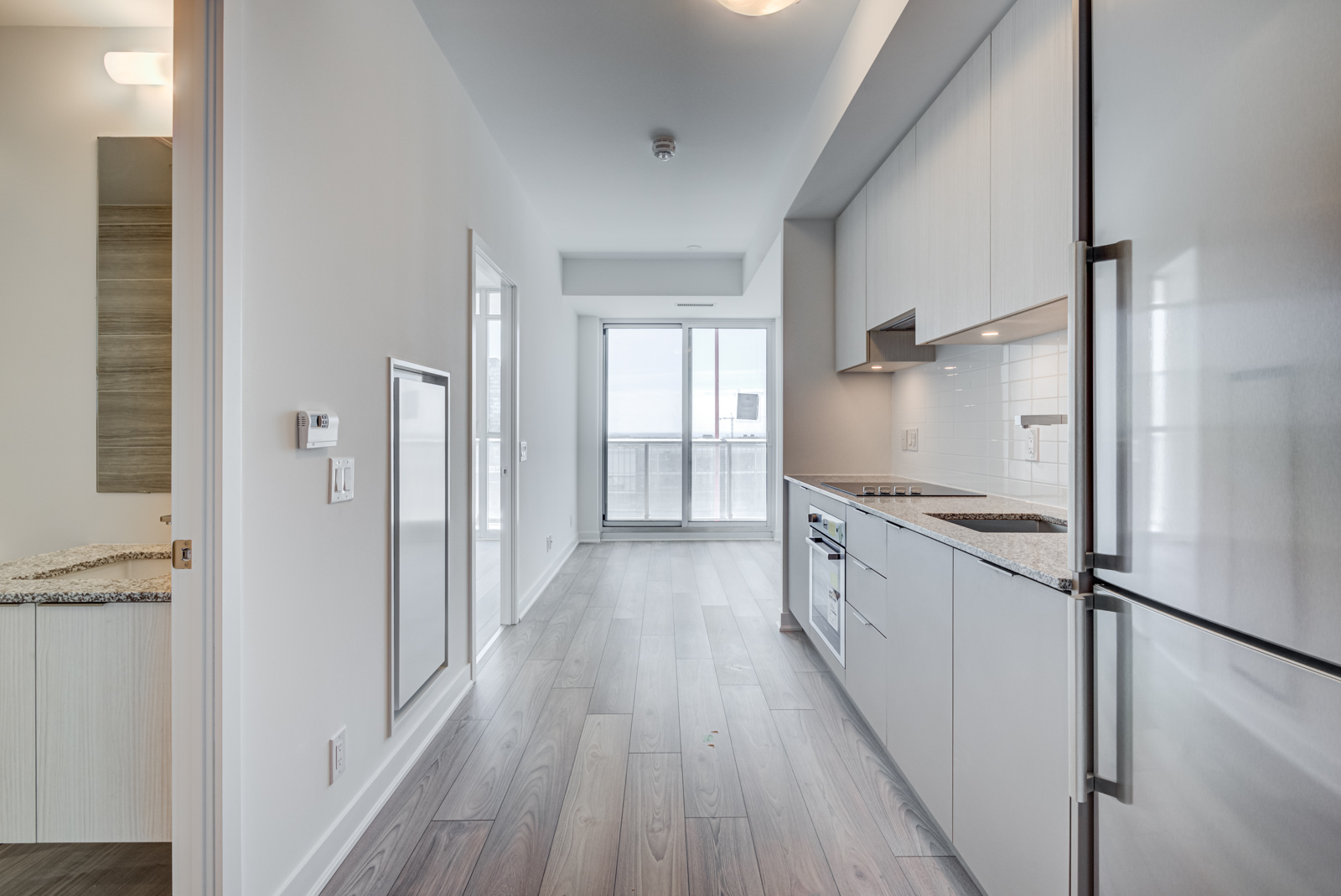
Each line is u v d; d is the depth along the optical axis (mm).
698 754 2201
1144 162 895
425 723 2258
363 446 1802
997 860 1370
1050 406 2168
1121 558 959
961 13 1808
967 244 2031
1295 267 650
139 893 1537
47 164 1890
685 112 2947
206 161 1211
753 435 6477
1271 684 688
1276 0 668
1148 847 898
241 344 1269
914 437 3342
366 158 1816
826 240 3629
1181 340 823
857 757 2186
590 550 5871
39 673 1470
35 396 1882
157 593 1462
